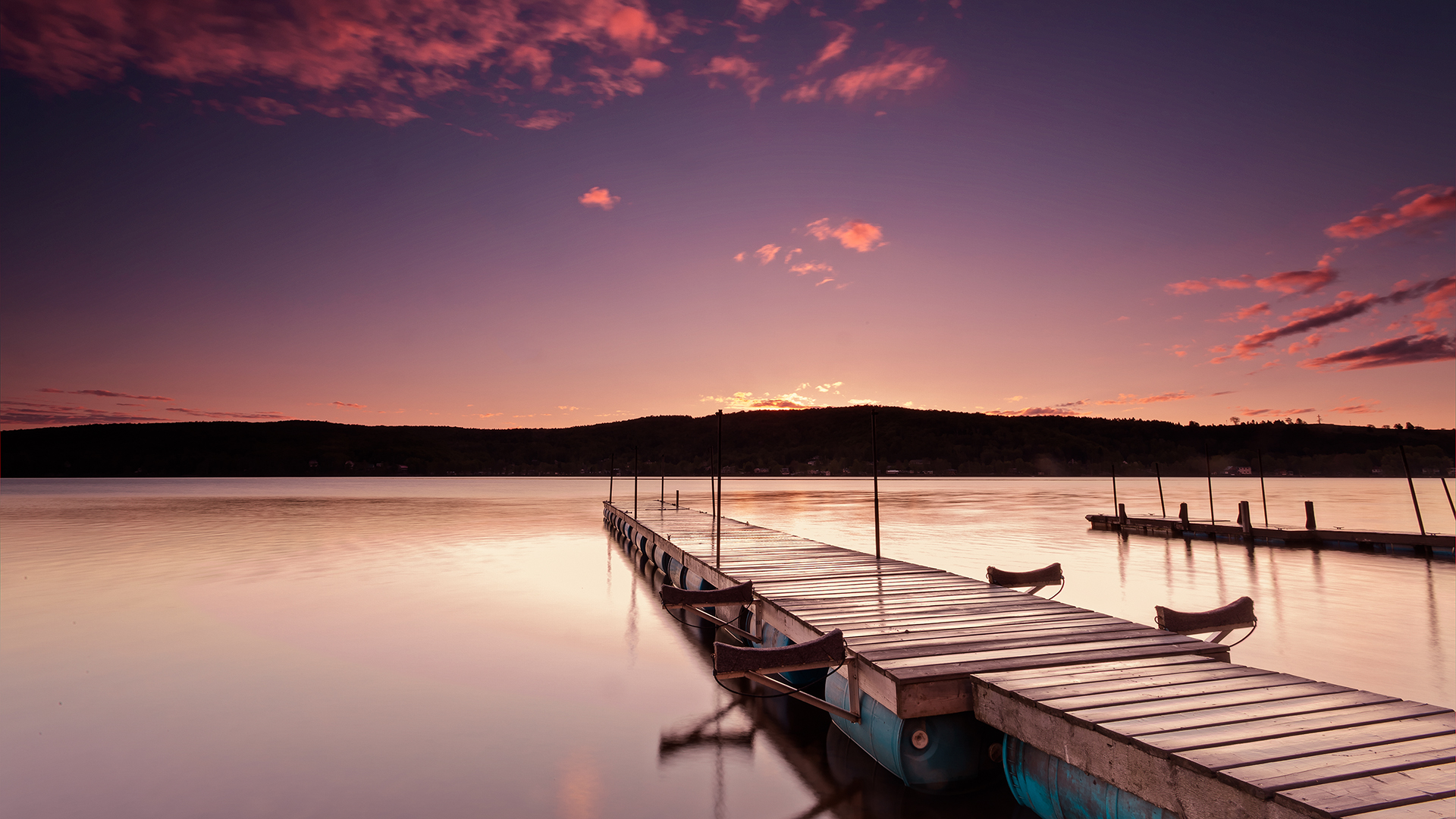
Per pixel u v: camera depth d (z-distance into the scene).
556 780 6.46
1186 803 3.65
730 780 6.45
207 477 155.88
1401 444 22.28
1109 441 191.38
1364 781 3.38
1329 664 9.95
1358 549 23.00
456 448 189.00
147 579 18.02
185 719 8.04
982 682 5.33
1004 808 5.64
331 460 175.75
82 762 6.85
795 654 6.06
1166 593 15.52
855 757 6.92
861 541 26.94
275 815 5.80
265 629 12.52
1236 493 71.44
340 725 7.86
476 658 10.62
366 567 20.33
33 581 17.77
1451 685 9.00
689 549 14.81
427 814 5.82
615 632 12.35
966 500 59.81
